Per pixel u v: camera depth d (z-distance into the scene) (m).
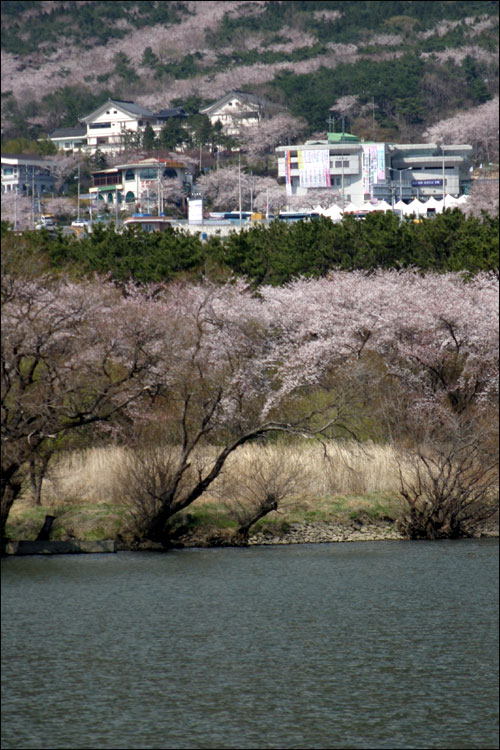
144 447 58.91
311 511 60.38
